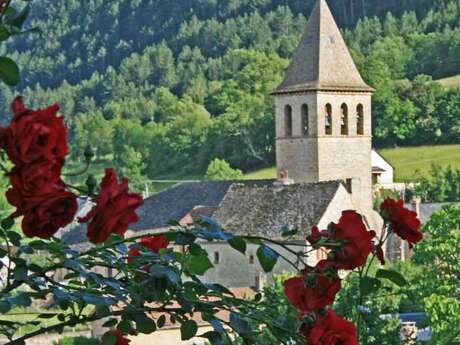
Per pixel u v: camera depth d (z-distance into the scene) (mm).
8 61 5285
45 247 6684
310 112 102688
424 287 59531
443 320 44781
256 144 185250
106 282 6699
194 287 6828
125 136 193750
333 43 104750
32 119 4820
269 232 87438
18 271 6488
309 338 5805
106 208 5051
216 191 107188
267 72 197000
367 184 104375
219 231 6570
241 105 190875
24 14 5449
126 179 5137
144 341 51344
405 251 91938
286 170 101938
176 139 191125
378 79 182000
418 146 178375
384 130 179125
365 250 6203
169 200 108375
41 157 4828
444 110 177375
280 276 55531
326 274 6168
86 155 5414
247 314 6816
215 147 187125
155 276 6645
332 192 88062
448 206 60562
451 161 173625
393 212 6500
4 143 4812
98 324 50719
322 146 102625
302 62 104188
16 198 4855
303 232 86062
